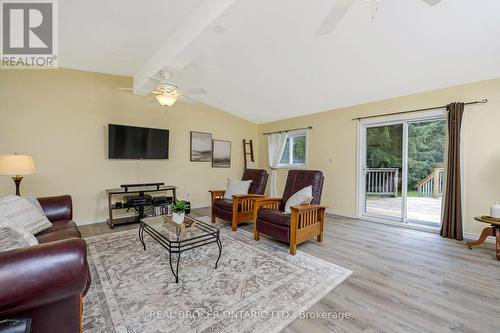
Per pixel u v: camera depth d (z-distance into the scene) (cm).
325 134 508
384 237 341
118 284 204
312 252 283
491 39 248
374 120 432
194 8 240
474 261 259
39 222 218
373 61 311
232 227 369
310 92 429
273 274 225
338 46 287
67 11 238
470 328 155
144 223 277
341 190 480
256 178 432
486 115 320
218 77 405
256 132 669
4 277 95
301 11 233
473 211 329
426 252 285
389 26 243
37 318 108
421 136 391
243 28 262
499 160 311
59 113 379
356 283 211
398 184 415
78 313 121
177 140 514
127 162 446
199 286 202
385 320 162
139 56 347
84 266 112
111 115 429
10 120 344
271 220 300
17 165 263
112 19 255
